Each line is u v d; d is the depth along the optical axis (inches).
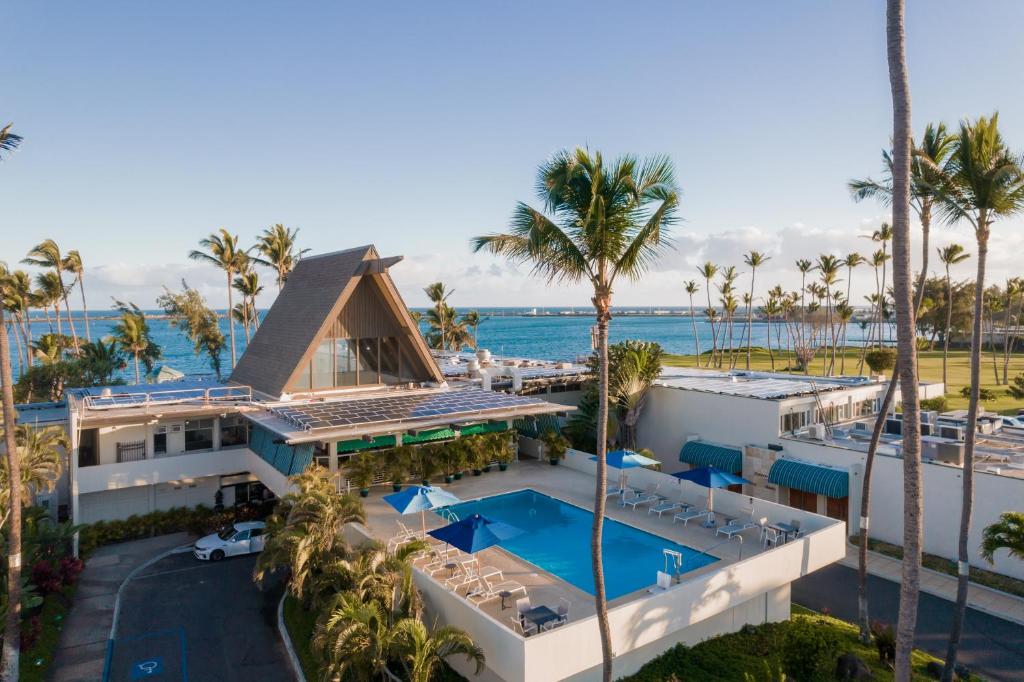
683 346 7485.2
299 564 723.4
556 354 6067.9
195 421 1283.2
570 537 951.0
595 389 1556.3
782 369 3735.2
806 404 1417.3
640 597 729.0
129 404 1221.1
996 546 766.5
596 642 615.8
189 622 879.7
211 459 1237.1
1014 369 3486.7
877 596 970.7
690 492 1077.8
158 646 814.5
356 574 657.0
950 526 1095.6
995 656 797.9
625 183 581.3
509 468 1339.8
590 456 1294.3
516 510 1081.4
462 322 3801.7
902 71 512.1
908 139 512.4
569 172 563.2
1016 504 1013.8
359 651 587.2
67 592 943.7
